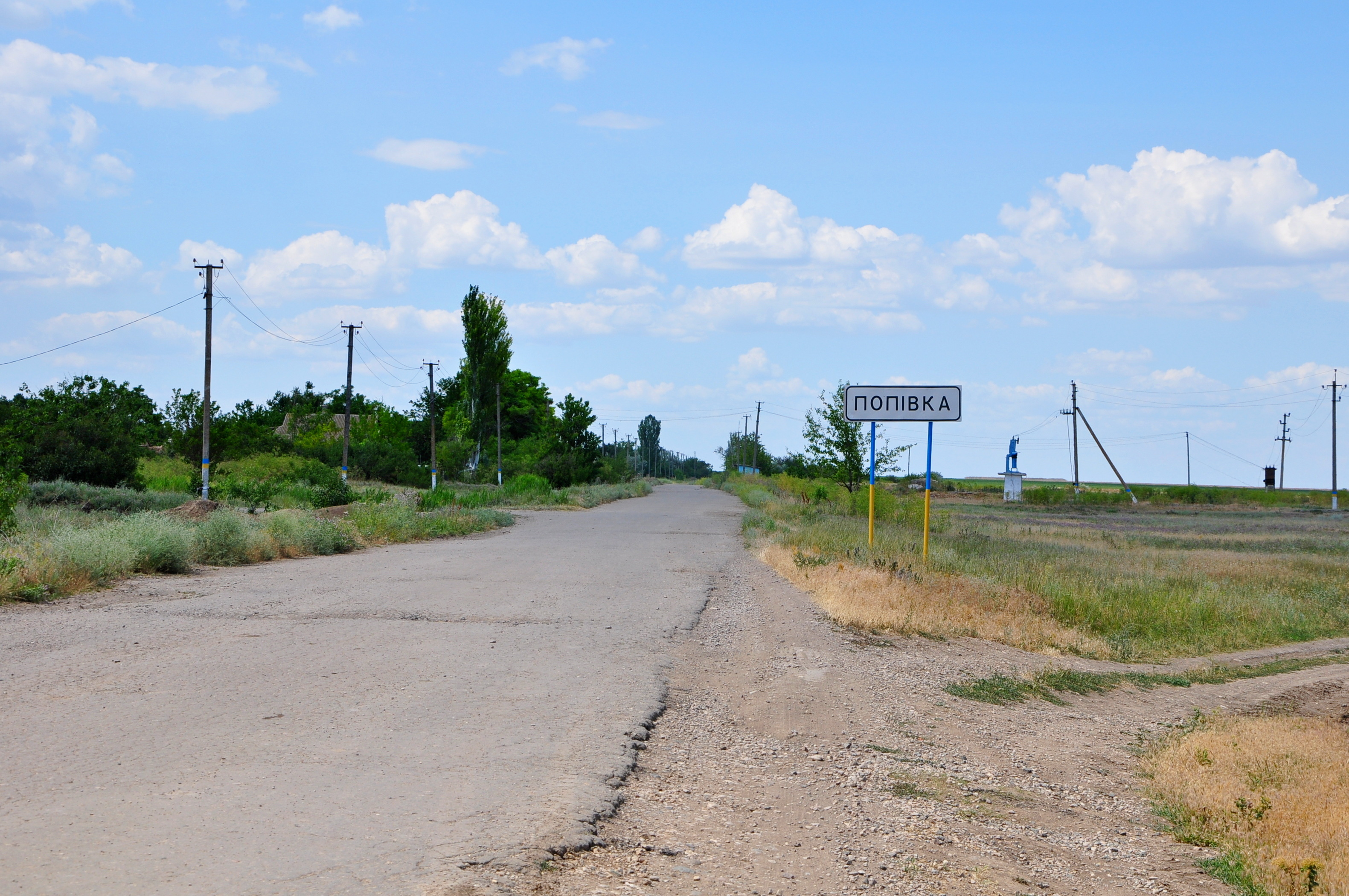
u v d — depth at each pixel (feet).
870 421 60.23
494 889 13.51
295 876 13.53
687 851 16.39
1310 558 99.91
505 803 17.38
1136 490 276.00
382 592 47.14
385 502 100.12
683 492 277.23
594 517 126.21
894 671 35.60
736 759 22.84
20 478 76.48
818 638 39.68
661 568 62.59
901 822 19.60
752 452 420.36
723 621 42.55
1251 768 28.14
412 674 28.78
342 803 16.98
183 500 105.91
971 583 55.98
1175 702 38.70
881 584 51.44
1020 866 18.15
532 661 31.48
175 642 32.86
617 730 23.38
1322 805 24.34
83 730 21.54
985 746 27.68
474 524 95.20
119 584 47.65
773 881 15.48
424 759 20.07
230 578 52.13
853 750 24.86
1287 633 59.21
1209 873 19.58
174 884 13.09
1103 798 24.58
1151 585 66.23
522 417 349.61
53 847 14.38
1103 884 18.03
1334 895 18.54
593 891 14.10
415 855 14.56
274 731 21.91
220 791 17.39
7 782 17.69
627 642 35.94
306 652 31.76
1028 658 42.70
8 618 36.73
